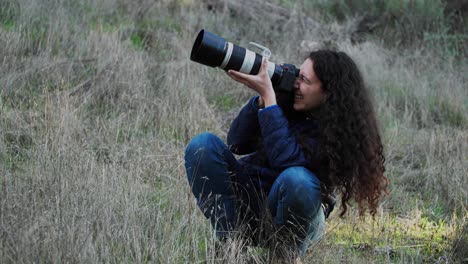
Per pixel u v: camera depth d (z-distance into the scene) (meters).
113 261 3.67
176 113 6.60
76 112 6.18
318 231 3.99
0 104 5.96
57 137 5.32
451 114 7.96
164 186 5.16
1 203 3.83
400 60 9.87
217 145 4.06
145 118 6.54
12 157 5.33
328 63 3.80
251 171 4.14
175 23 9.92
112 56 7.54
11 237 3.46
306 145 3.79
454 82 9.02
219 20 10.37
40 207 4.02
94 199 4.23
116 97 6.89
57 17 8.38
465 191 5.55
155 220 4.15
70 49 7.70
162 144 5.98
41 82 6.83
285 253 3.98
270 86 3.80
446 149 6.45
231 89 7.86
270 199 3.91
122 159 5.48
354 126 3.78
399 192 5.78
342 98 3.77
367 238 4.78
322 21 11.53
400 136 7.11
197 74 7.81
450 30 11.41
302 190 3.72
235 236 3.98
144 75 7.30
